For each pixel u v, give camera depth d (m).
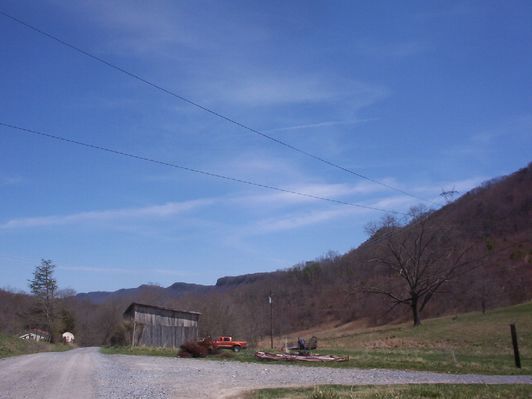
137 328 53.62
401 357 35.03
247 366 27.84
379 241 85.62
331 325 117.31
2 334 52.31
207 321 79.94
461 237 103.94
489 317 63.78
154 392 15.72
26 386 17.34
